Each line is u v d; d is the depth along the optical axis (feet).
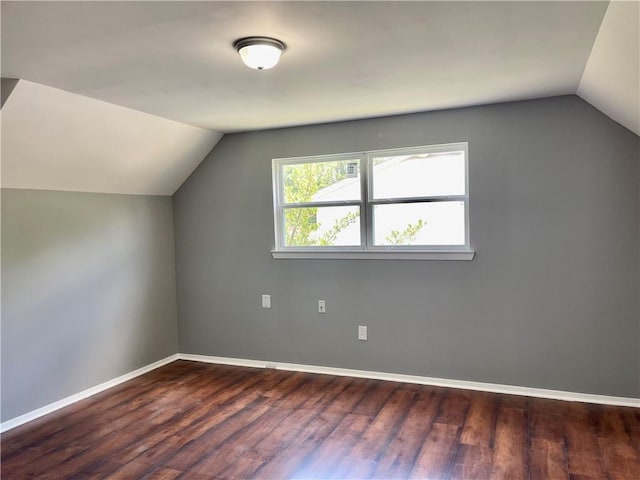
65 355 11.55
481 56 7.75
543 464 8.13
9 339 10.32
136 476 8.13
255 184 13.94
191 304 14.96
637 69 6.82
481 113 11.33
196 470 8.27
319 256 13.23
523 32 6.74
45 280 11.11
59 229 11.44
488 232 11.41
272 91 9.54
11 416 10.32
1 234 10.18
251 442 9.26
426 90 9.80
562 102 10.62
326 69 8.22
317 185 13.44
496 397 11.18
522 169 11.04
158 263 14.48
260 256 14.02
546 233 10.93
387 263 12.50
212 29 6.37
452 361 11.97
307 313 13.53
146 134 11.81
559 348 10.97
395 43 7.07
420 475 7.91
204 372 13.80
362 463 8.35
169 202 14.90
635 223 10.24
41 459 8.78
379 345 12.73
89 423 10.34
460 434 9.31
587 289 10.68
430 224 12.19
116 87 8.98
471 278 11.66
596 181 10.47
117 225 13.07
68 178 11.32
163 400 11.62
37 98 8.85
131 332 13.50
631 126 9.70
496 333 11.50
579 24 6.46
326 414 10.50
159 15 5.87
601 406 10.48
